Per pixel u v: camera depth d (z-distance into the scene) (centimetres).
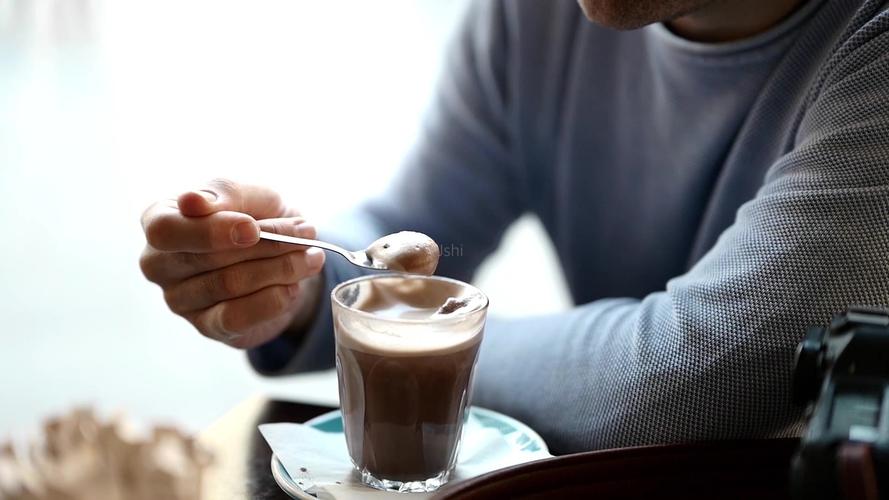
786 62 83
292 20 169
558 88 101
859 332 55
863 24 74
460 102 105
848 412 52
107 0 178
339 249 69
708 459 63
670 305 71
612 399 70
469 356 66
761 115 84
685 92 89
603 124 98
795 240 68
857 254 66
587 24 98
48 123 183
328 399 160
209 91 175
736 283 69
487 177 106
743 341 67
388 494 66
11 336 164
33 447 50
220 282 73
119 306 175
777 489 62
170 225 70
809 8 81
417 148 106
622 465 62
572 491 61
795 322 66
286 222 73
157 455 50
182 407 154
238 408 77
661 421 68
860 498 49
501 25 103
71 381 157
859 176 68
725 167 88
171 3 175
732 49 84
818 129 72
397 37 167
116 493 49
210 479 67
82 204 183
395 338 65
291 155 171
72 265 179
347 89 169
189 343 170
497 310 162
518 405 75
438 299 70
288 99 171
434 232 104
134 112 179
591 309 79
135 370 162
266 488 66
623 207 99
